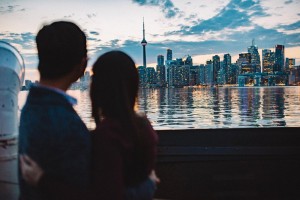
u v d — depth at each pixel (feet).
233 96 645.51
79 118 2.83
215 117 394.32
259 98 599.98
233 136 8.93
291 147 9.07
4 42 5.96
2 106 5.41
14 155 5.64
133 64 3.16
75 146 2.65
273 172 9.02
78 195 2.54
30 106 2.77
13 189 5.65
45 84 3.07
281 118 369.09
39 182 2.57
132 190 2.95
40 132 2.62
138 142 2.87
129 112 2.90
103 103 2.95
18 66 5.92
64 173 2.61
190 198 8.93
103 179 2.59
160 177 8.98
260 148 9.02
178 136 9.08
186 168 9.00
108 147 2.66
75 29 3.10
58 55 2.95
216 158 8.93
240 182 8.97
